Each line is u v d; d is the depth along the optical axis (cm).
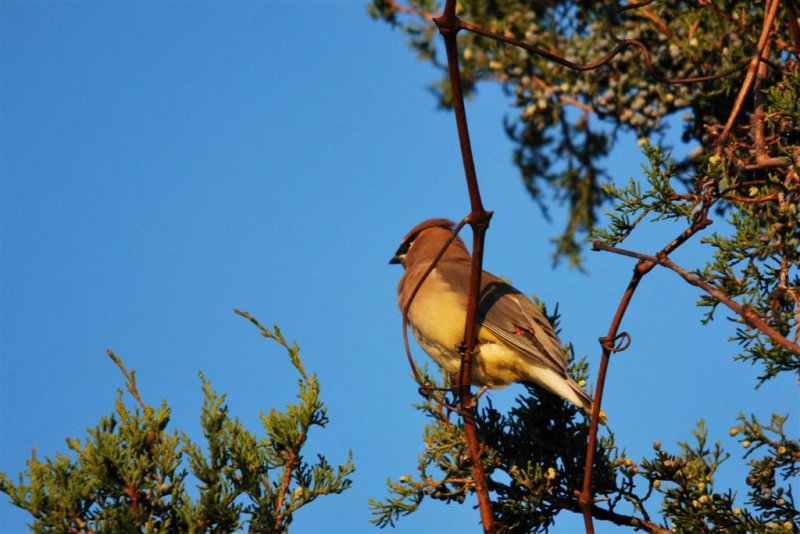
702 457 952
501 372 1094
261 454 831
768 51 1089
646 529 955
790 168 915
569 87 1362
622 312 812
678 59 1256
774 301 882
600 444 995
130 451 826
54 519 799
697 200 837
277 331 860
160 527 807
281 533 824
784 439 923
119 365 849
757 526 895
